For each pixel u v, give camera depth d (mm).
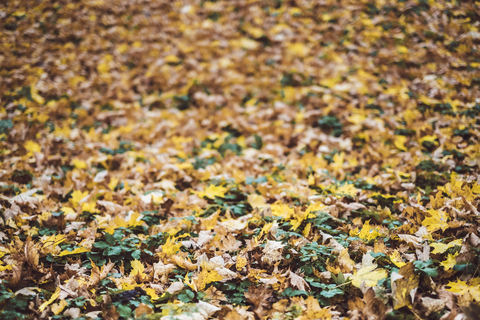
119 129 4926
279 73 6039
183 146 4695
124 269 2365
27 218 2762
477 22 5211
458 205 2623
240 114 5445
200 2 7207
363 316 1874
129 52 6383
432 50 5164
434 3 5660
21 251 2340
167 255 2395
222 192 3301
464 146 3686
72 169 3859
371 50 5750
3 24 6062
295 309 1937
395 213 2887
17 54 5719
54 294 2014
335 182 3498
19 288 2123
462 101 4344
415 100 4641
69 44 6188
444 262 2090
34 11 6402
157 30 6789
